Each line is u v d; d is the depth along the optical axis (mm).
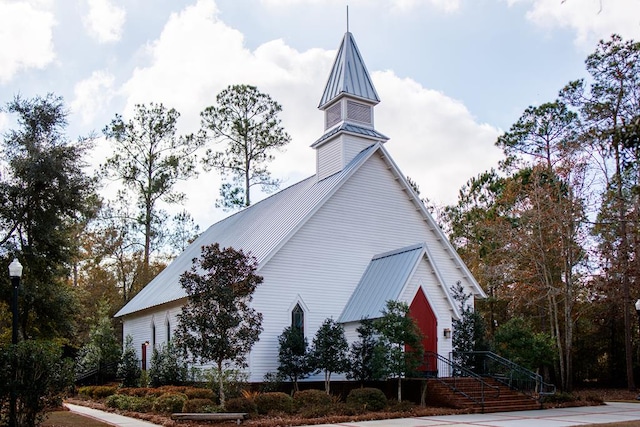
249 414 21250
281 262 28891
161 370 32125
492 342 32562
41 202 33188
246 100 56031
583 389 43438
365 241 31875
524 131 45062
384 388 27688
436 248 34312
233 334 22781
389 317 24656
